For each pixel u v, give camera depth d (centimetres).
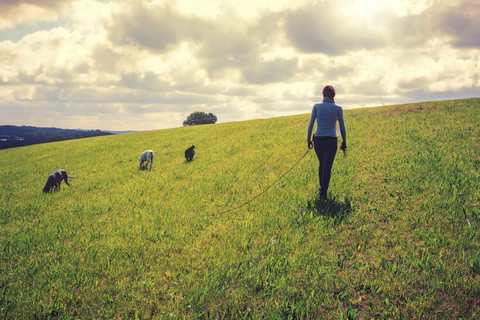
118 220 636
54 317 304
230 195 746
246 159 1240
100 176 1395
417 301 276
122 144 2883
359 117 2033
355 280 322
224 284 335
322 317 274
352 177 725
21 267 432
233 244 442
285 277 338
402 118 1688
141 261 416
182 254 427
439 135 1048
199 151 1777
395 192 573
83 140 4012
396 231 426
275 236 459
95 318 297
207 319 285
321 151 577
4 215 804
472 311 256
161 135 3272
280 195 678
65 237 555
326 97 575
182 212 648
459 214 437
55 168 1888
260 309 294
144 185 1036
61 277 385
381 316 267
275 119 3177
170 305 309
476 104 1838
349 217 488
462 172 627
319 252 389
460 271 309
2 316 304
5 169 2219
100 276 382
